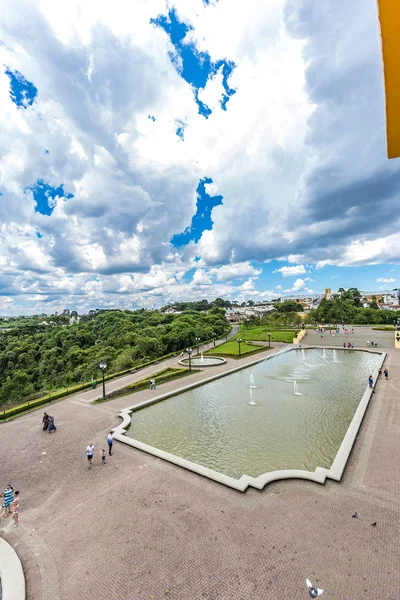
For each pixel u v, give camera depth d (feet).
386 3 7.93
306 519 37.40
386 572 29.40
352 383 105.70
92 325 355.36
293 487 44.37
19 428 74.54
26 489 47.01
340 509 39.01
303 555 31.78
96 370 167.32
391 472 47.24
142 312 521.24
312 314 368.68
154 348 190.60
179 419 76.95
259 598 27.22
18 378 181.98
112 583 29.71
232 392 99.96
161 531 36.32
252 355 174.60
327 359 155.84
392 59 10.03
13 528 38.29
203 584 28.99
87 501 43.14
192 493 44.01
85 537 36.06
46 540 35.96
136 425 73.92
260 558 31.63
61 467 53.52
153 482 47.37
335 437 63.21
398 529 35.12
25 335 317.01
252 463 53.88
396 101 11.97
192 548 33.42
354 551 32.07
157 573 30.50
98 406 89.97
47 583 30.14
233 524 36.99
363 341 208.54
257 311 628.69
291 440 62.49
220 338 279.69
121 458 56.08
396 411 73.87
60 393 106.83
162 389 105.60
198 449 60.13
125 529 37.04
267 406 84.33
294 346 203.41
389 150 15.17
